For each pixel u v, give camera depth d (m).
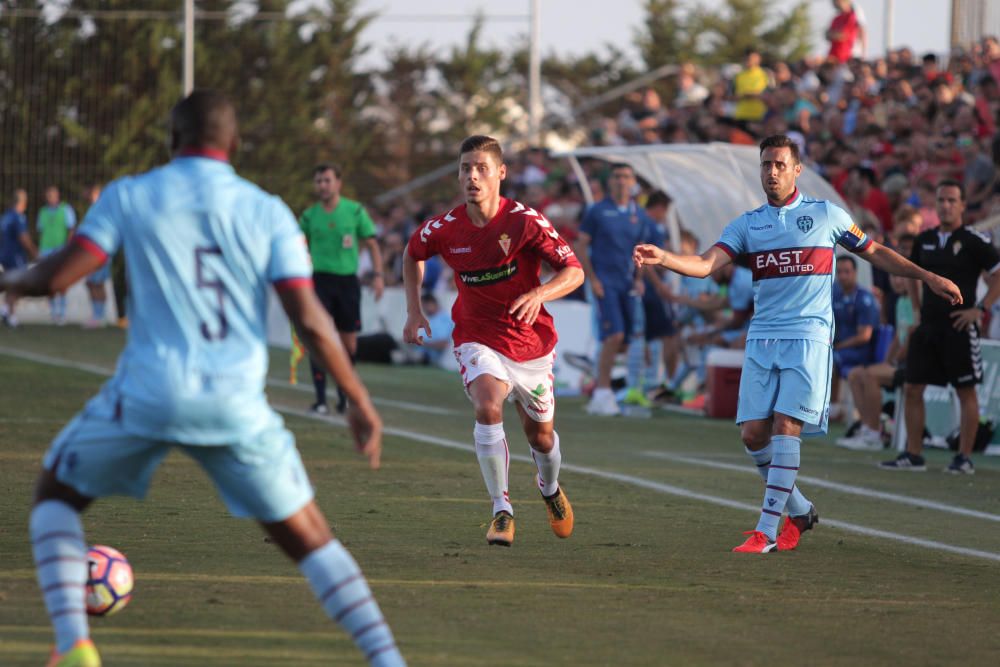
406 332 18.23
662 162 43.41
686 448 30.08
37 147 82.81
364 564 15.78
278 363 51.03
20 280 9.79
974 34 52.59
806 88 59.25
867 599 14.71
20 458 24.67
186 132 10.14
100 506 19.22
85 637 9.88
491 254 17.27
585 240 37.72
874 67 57.62
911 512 21.86
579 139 113.50
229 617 12.79
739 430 34.75
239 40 97.88
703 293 42.12
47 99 83.62
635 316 38.16
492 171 17.17
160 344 9.82
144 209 9.81
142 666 11.02
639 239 37.81
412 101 121.31
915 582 15.80
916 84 51.47
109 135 84.44
